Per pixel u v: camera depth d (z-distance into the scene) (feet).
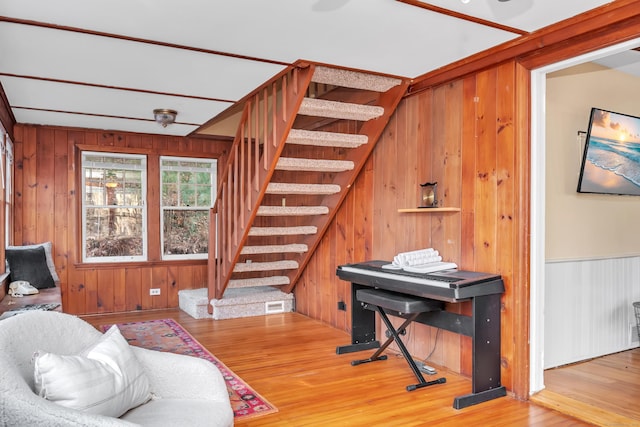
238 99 14.23
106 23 8.66
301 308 18.84
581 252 12.96
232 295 18.42
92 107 15.10
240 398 9.89
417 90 12.67
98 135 18.93
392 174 13.78
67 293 18.31
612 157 13.20
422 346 12.66
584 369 12.14
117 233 19.56
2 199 14.15
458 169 11.52
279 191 14.20
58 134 18.29
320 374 11.50
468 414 9.17
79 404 4.93
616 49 8.57
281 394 10.18
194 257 20.89
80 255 18.58
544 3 8.02
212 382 6.34
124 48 9.93
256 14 8.31
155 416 5.64
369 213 14.82
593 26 8.43
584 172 12.73
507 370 10.19
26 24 8.64
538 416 9.09
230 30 9.03
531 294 10.11
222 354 13.17
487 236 10.72
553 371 11.96
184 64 11.00
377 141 14.42
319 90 17.92
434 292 9.93
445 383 10.86
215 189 21.36
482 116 10.89
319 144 13.87
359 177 15.30
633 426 8.54
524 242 9.98
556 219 12.38
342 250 16.20
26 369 5.19
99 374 5.33
